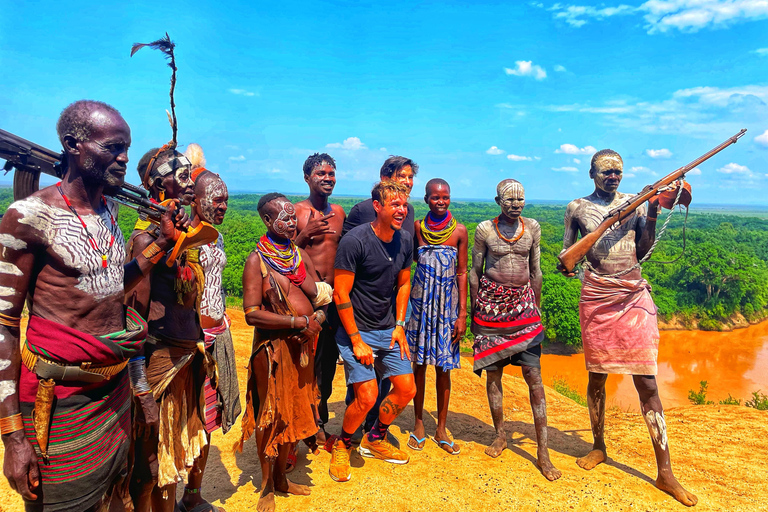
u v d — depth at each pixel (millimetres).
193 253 2732
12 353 1870
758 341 56438
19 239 1854
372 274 3848
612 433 5184
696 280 71062
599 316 4121
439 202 4305
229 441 4512
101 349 1996
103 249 2074
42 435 1938
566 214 4406
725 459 4531
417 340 4391
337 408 5461
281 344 3240
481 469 4137
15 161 1951
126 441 2258
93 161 1945
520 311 4242
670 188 3906
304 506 3439
